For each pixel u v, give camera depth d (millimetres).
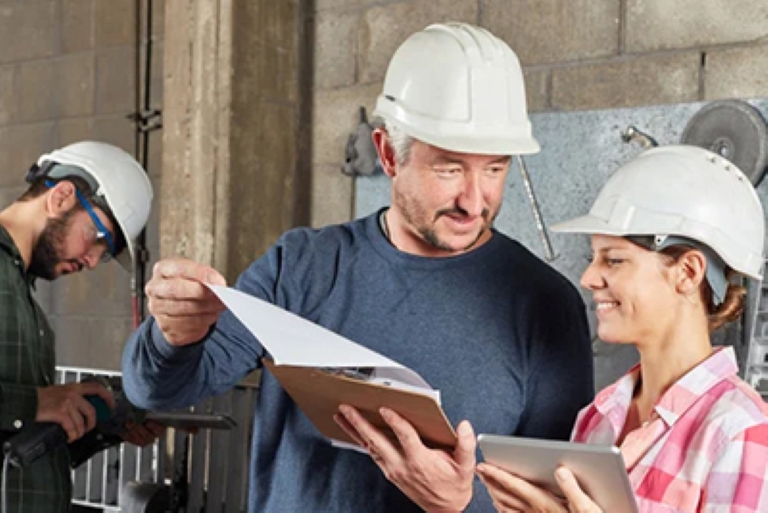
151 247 4070
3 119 4586
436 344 1718
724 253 1414
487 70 1652
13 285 2424
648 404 1497
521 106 1683
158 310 1514
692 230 1416
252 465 1818
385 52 3600
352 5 3676
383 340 1728
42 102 4465
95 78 4305
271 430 1797
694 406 1394
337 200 3705
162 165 3754
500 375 1708
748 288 2664
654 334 1453
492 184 1656
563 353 1734
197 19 3617
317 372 1452
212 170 3586
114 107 4242
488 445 1383
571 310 1765
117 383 2637
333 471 1721
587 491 1323
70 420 2396
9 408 2330
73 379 3488
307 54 3777
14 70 4555
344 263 1793
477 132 1620
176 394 1666
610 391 1588
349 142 3574
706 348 1455
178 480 2922
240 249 3615
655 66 3025
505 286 1747
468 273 1748
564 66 3197
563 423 1708
